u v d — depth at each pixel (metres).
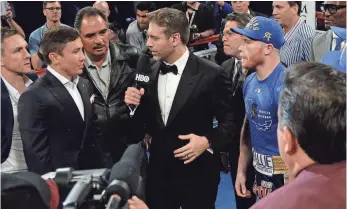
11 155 2.36
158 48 2.32
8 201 0.90
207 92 2.39
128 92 2.35
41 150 2.17
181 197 2.53
